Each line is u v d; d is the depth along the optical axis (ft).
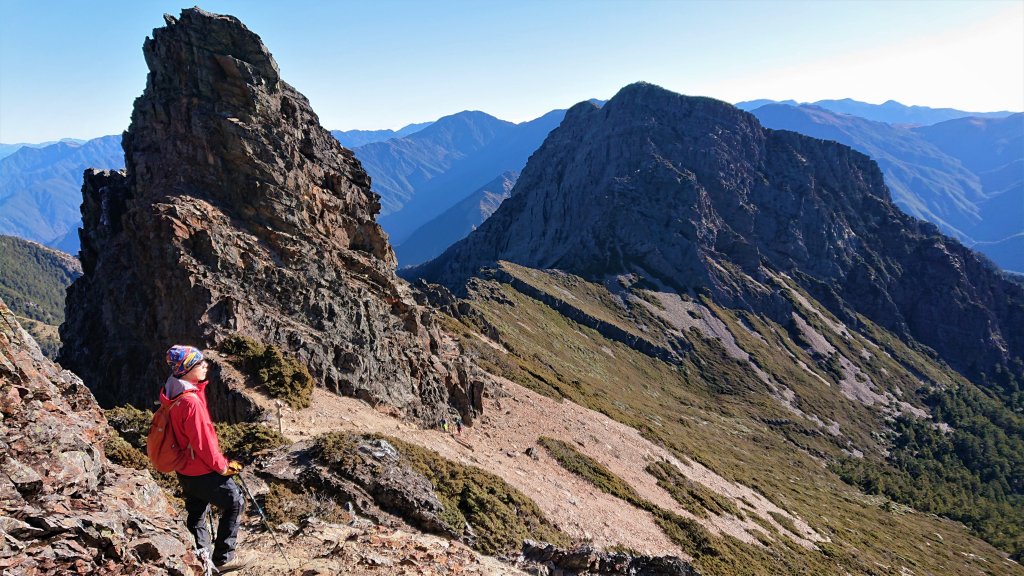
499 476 118.52
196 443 25.54
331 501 64.44
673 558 83.10
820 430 541.34
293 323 130.00
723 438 410.52
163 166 142.61
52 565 21.30
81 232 181.47
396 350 151.84
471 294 472.03
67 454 26.78
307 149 165.58
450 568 43.29
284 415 100.42
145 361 126.93
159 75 147.33
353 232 174.19
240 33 148.05
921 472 516.73
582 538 107.24
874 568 203.31
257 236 140.05
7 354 28.35
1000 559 344.69
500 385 201.98
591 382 367.25
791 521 223.30
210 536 28.91
